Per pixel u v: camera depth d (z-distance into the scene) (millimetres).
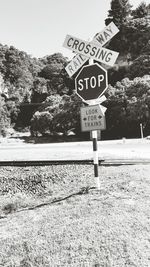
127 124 68250
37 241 6148
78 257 5320
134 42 106750
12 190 17266
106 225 6441
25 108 115625
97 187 9930
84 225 6562
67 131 78438
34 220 7715
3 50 142250
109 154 23734
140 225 6352
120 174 12867
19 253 5824
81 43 9195
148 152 24438
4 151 39688
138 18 110938
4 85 134625
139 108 63375
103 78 8867
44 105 90562
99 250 5441
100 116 8836
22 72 141625
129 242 5617
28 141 74188
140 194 8867
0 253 5922
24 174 19078
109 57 8797
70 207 8273
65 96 84625
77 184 13102
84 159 22266
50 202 10078
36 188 16578
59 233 6348
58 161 21516
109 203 7996
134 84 67625
